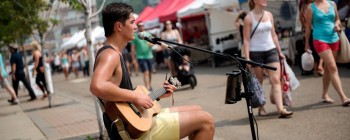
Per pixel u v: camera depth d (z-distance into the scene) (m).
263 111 6.96
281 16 13.98
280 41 13.28
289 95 6.73
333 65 6.75
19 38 19.05
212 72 15.93
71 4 7.01
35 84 14.48
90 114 9.16
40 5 11.78
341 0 11.42
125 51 20.92
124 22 3.50
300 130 5.82
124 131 3.35
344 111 6.48
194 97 10.24
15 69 14.37
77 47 34.31
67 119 8.91
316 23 6.77
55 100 13.43
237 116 7.27
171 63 12.07
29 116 10.26
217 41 18.27
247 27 6.54
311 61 6.96
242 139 5.78
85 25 6.21
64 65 26.67
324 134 5.49
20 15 12.05
